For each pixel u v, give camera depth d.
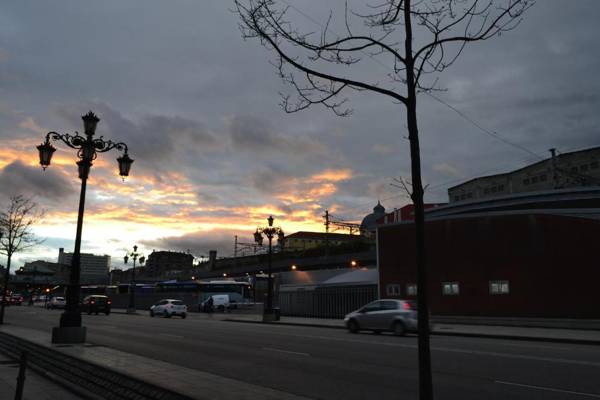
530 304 27.83
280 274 59.22
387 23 5.63
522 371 11.26
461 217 31.31
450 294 30.94
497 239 29.62
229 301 55.91
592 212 27.66
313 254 75.00
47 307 69.38
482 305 29.53
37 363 11.84
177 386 8.20
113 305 77.19
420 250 4.82
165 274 151.62
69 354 11.55
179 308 43.59
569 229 27.28
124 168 17.55
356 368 12.08
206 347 17.06
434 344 17.58
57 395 8.77
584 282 26.38
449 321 30.41
